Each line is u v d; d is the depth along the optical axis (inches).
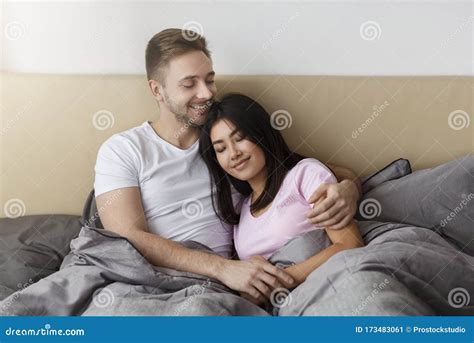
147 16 77.1
